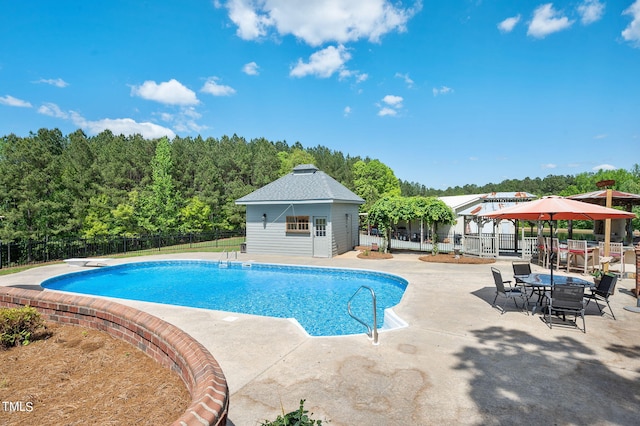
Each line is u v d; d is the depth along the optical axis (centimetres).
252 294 1164
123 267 1617
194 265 1722
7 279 1254
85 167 3158
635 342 558
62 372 365
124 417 273
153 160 3266
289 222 1894
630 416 348
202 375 277
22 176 2080
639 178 4703
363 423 339
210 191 3472
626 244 1656
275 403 378
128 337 453
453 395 393
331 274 1456
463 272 1257
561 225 3728
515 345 549
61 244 1991
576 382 423
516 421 341
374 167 5178
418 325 656
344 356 511
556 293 632
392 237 3088
